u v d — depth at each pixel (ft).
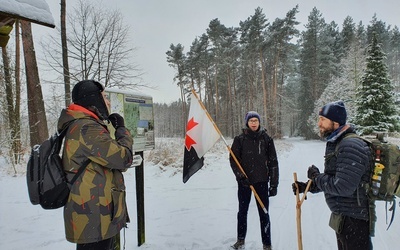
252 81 137.49
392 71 171.12
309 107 144.15
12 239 14.19
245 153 12.91
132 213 18.40
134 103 12.25
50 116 48.06
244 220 13.05
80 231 6.87
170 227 15.80
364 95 76.48
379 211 19.06
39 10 10.42
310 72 144.05
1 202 21.47
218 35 128.57
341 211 7.65
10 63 40.22
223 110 161.07
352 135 7.67
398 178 7.15
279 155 53.67
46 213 18.69
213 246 13.21
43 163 6.79
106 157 7.04
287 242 13.67
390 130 72.95
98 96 7.75
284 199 21.88
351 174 7.05
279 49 118.93
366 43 147.23
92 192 6.95
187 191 24.61
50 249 12.96
